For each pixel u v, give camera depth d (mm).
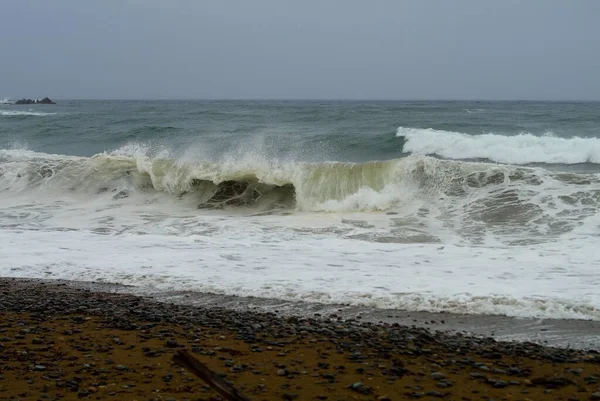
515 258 9281
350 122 33625
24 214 13648
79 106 81875
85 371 5094
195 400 4496
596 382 5004
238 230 11750
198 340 6043
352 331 6391
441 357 5617
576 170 18703
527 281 8086
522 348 5891
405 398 4633
